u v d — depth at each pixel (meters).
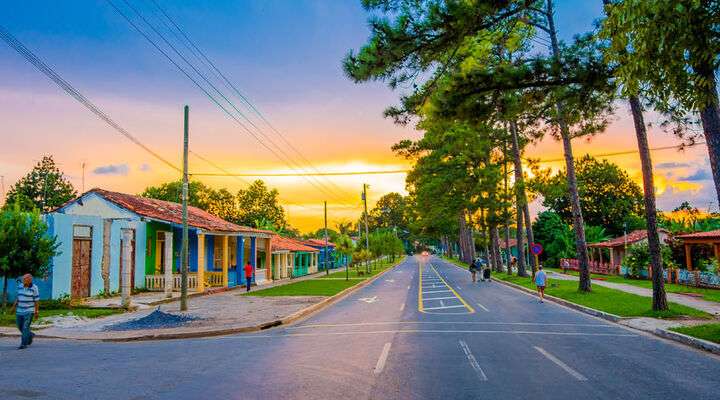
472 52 11.93
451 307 19.39
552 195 32.16
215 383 7.81
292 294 26.03
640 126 17.02
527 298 23.33
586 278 23.55
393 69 10.79
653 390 7.16
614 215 68.12
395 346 10.85
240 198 79.50
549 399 6.70
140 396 7.10
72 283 20.80
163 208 29.62
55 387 7.66
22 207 17.66
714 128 10.49
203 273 26.98
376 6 10.34
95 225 22.30
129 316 17.30
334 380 7.84
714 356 9.77
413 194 58.62
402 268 67.12
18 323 11.72
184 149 19.58
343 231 98.12
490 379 7.80
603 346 10.83
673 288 28.03
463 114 11.76
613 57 8.56
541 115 14.97
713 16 7.02
